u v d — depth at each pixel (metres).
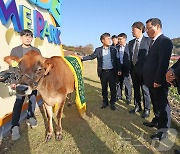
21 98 4.21
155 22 4.03
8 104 4.77
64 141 4.13
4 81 3.59
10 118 4.67
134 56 5.39
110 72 5.85
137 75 5.45
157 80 3.83
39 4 6.63
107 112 5.77
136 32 5.25
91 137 4.29
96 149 3.84
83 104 5.46
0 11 4.50
